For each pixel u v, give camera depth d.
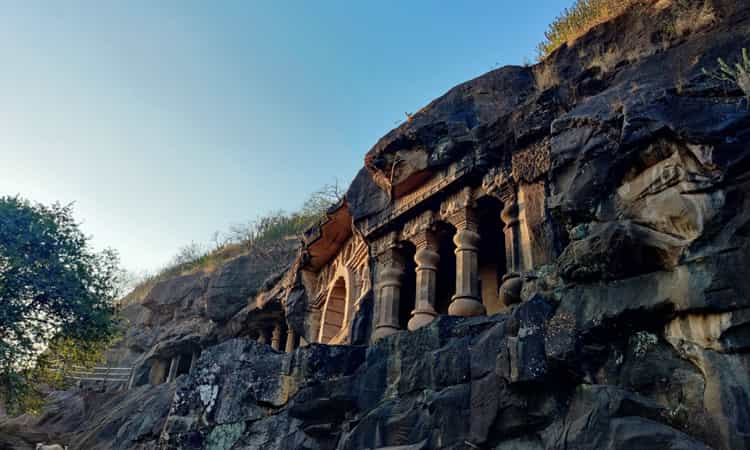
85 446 24.42
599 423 6.97
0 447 24.02
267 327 28.31
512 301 10.92
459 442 8.70
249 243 38.97
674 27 9.95
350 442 10.43
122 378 36.25
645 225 7.55
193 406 13.43
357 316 15.36
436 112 14.10
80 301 22.41
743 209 6.74
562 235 10.39
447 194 14.04
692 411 6.55
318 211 35.97
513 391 8.23
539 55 14.88
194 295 35.09
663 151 7.69
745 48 7.99
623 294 7.55
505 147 12.55
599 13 12.91
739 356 6.33
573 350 7.59
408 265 16.36
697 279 6.79
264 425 12.22
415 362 10.46
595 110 8.95
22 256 21.58
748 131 7.00
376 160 15.12
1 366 20.48
